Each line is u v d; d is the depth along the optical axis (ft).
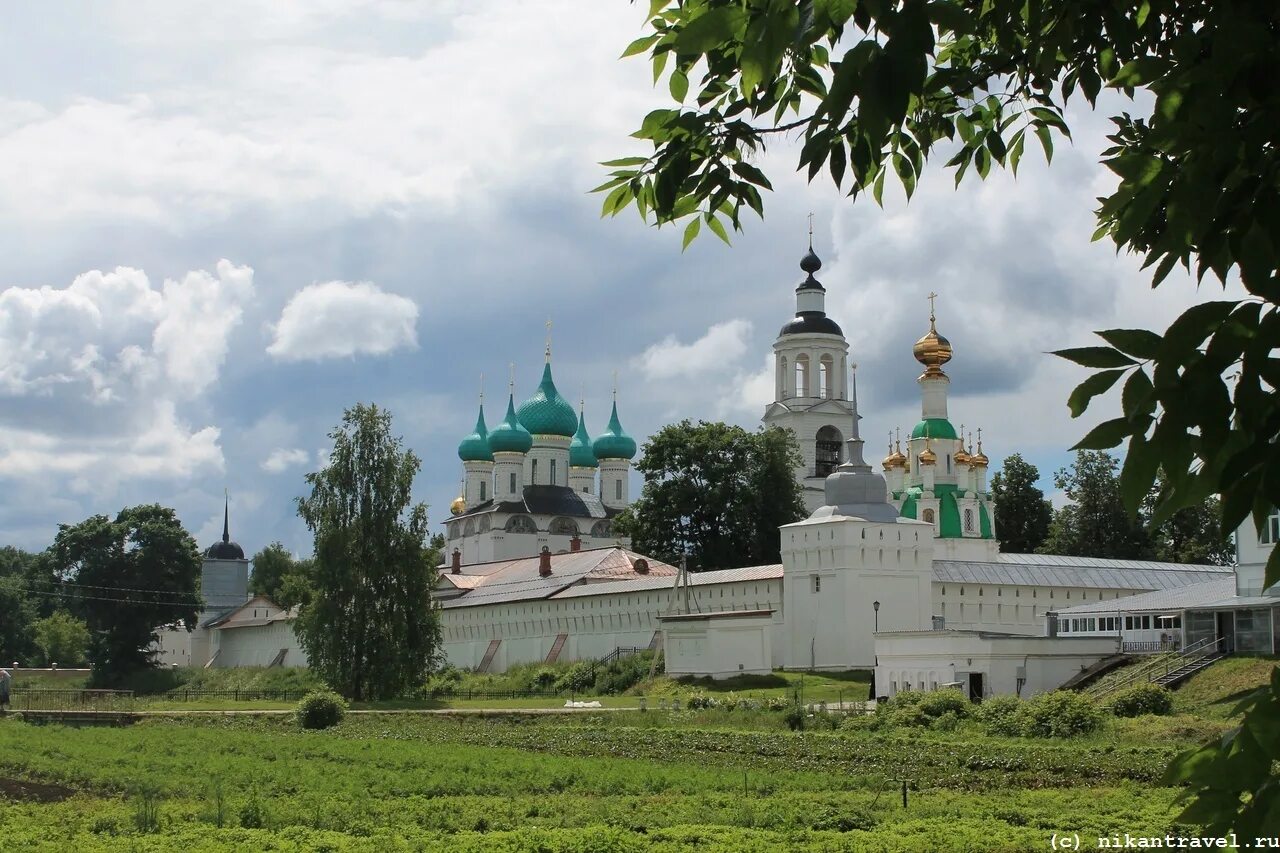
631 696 386.11
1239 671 269.23
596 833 127.65
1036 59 41.11
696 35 30.91
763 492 543.80
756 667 375.66
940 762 198.29
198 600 602.44
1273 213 29.27
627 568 503.61
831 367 617.21
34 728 286.66
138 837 132.98
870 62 30.07
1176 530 592.60
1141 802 146.10
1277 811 28.45
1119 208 32.19
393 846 125.80
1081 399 29.40
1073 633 347.56
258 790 167.32
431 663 411.13
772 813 142.10
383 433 411.75
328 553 399.85
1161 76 32.53
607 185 41.88
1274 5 29.73
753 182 40.52
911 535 401.90
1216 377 28.04
